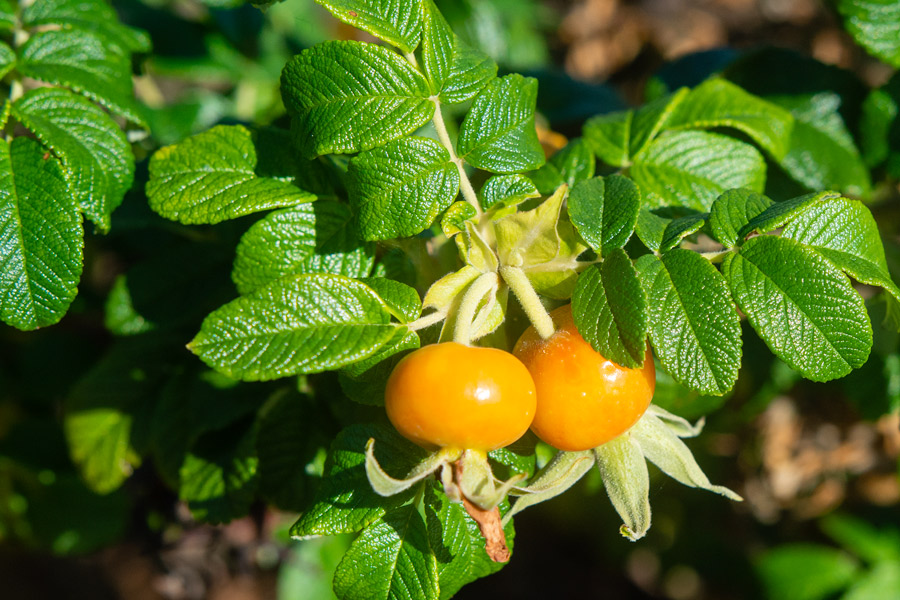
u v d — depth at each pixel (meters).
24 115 0.35
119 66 0.37
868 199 0.40
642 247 0.35
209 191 0.34
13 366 0.47
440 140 0.33
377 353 0.32
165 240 0.45
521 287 0.32
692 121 0.38
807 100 0.40
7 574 0.77
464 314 0.32
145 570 0.74
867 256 0.33
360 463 0.33
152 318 0.39
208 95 0.51
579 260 0.34
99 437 0.41
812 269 0.32
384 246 0.35
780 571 0.61
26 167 0.34
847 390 0.42
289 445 0.38
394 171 0.33
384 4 0.33
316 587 0.45
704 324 0.32
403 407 0.31
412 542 0.33
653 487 0.44
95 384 0.41
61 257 0.34
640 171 0.37
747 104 0.38
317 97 0.33
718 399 0.38
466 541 0.33
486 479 0.31
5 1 0.36
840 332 0.32
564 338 0.32
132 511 0.45
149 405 0.41
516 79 0.34
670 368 0.32
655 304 0.32
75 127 0.35
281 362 0.31
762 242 0.32
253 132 0.35
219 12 0.49
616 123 0.38
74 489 0.49
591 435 0.32
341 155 0.36
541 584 0.74
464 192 0.33
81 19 0.37
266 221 0.34
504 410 0.31
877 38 0.39
